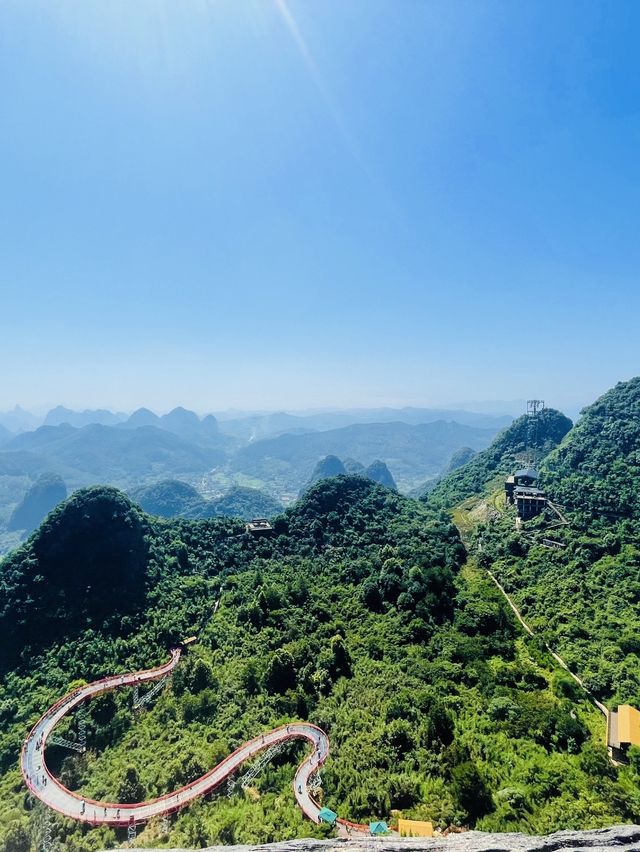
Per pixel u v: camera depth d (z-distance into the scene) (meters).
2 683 106.75
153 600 131.50
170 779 77.88
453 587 134.25
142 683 103.50
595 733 81.38
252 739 86.25
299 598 135.12
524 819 63.62
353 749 80.62
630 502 148.62
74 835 69.62
